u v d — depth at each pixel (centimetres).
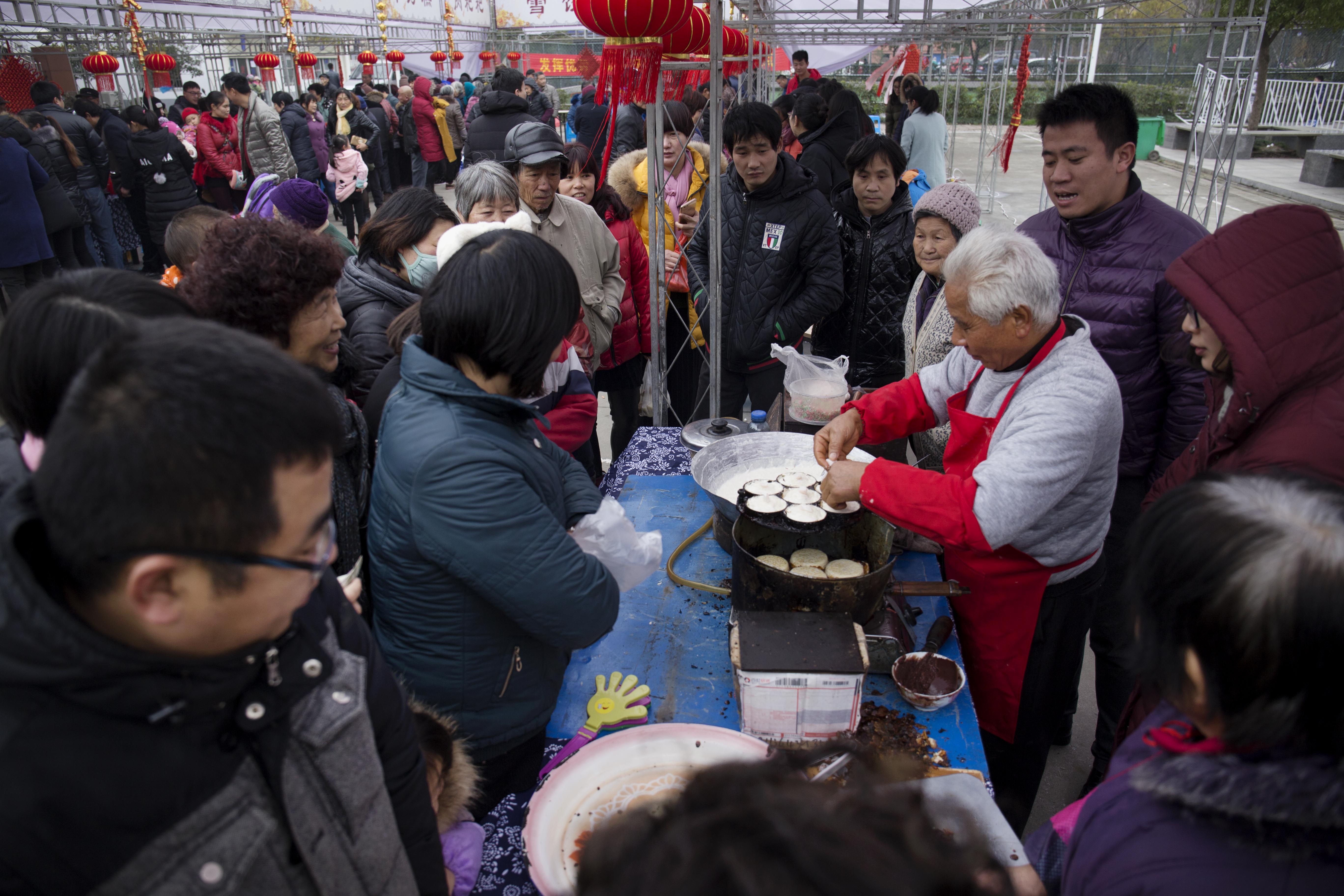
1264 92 1322
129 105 821
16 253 534
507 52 1947
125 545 53
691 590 172
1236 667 63
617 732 120
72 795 59
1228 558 64
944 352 216
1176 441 198
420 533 114
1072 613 168
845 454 180
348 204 884
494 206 258
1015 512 138
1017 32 711
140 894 63
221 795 65
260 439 54
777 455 192
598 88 266
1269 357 130
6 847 57
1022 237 145
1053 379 144
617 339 341
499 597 115
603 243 307
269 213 241
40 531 60
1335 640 60
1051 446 138
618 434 365
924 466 215
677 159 351
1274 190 1077
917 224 234
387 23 1499
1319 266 130
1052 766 231
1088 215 205
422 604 122
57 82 893
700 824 42
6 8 784
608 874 43
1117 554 214
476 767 131
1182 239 195
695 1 275
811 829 41
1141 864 68
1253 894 63
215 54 1148
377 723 85
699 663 150
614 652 154
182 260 206
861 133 532
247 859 67
